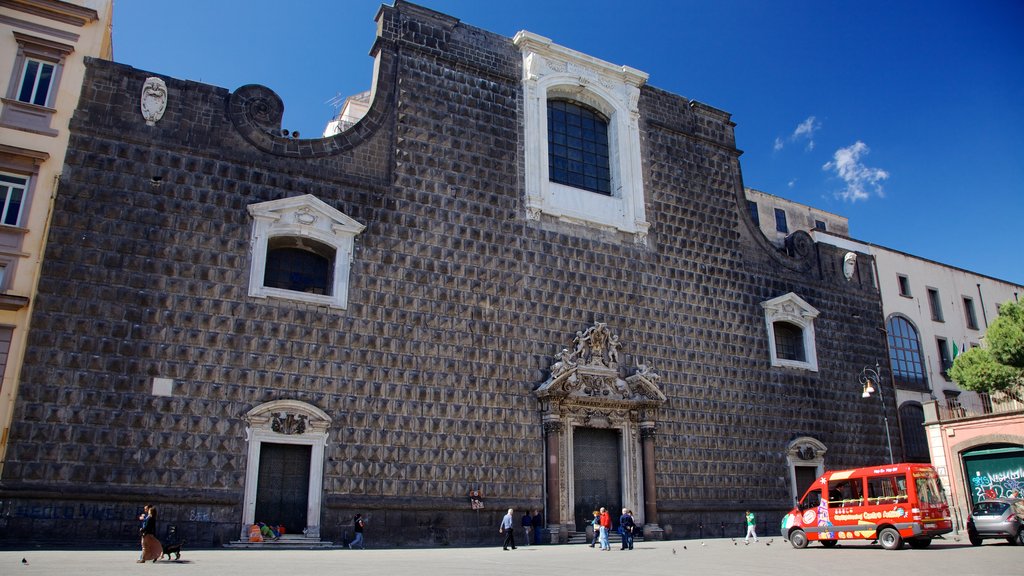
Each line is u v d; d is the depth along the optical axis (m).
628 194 34.94
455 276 29.41
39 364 22.33
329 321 26.50
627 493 30.75
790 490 34.94
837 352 39.22
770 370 36.38
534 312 30.77
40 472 21.64
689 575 15.98
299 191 27.44
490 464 27.98
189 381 23.94
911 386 46.16
